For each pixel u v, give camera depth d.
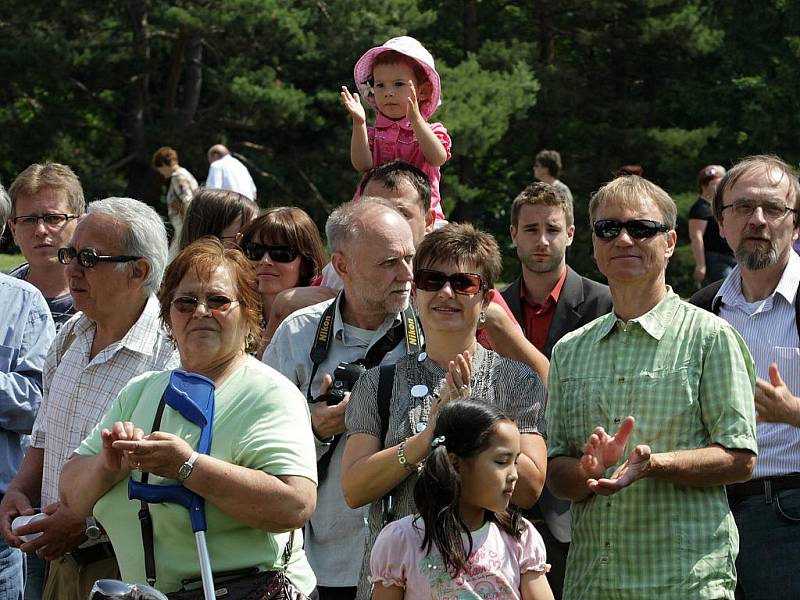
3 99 57.56
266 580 8.26
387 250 10.19
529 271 13.66
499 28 66.50
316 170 59.66
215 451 8.28
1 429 11.34
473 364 9.30
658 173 64.62
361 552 10.09
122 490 8.45
